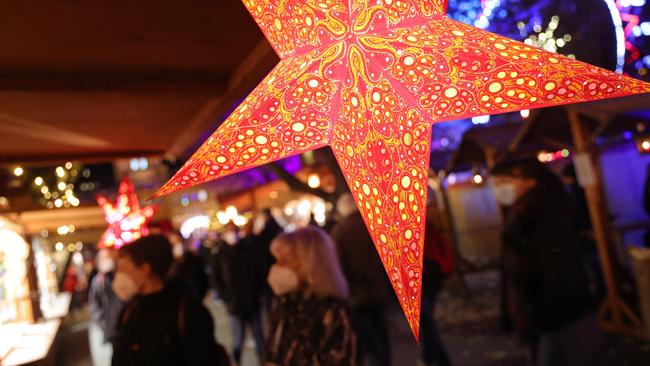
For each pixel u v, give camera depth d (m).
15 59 1.95
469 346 6.83
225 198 12.43
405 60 1.04
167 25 1.82
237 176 12.22
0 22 1.64
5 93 2.10
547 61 0.96
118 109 2.61
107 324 7.57
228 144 1.05
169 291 2.71
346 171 1.08
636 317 6.08
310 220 8.52
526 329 3.38
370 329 4.46
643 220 7.67
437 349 5.26
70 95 2.24
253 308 6.96
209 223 13.83
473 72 1.02
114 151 3.84
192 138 3.51
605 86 0.93
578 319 3.27
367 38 1.04
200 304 2.75
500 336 7.02
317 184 8.90
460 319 8.44
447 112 1.04
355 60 1.04
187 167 1.02
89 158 3.75
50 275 6.92
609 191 9.20
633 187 8.84
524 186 3.49
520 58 0.98
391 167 1.01
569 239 3.34
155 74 2.28
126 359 2.63
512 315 3.49
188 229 13.86
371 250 4.43
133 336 2.65
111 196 7.19
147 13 1.71
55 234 6.99
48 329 4.04
